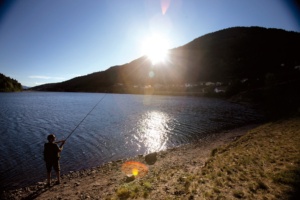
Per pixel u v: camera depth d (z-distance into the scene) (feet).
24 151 72.38
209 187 25.45
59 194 37.52
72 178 48.55
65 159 65.05
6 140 88.84
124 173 50.80
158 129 115.96
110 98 454.40
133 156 69.67
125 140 91.50
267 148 41.37
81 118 159.63
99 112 197.77
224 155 44.39
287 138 47.88
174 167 49.47
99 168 57.00
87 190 38.83
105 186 40.65
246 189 23.17
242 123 131.54
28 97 472.03
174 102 317.63
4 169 54.75
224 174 29.35
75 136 98.43
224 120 144.97
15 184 45.55
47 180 44.86
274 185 23.02
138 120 147.95
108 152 73.72
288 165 28.35
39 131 110.42
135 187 30.55
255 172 28.22
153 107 243.19
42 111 205.77
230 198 21.34
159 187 29.66
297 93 237.66
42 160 62.95
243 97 305.53
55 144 40.96
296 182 22.65
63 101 355.97
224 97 404.57
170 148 79.92
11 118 156.66
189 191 25.32
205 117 159.84
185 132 108.47
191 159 59.98
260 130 73.41
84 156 68.49
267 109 201.05
